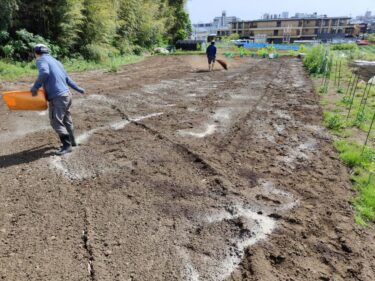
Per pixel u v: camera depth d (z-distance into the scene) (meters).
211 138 6.82
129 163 5.47
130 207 4.23
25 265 3.21
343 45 49.06
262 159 5.93
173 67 19.92
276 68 21.06
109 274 3.15
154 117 8.15
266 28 99.12
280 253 3.55
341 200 4.64
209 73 17.12
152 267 3.27
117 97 10.27
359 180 5.20
